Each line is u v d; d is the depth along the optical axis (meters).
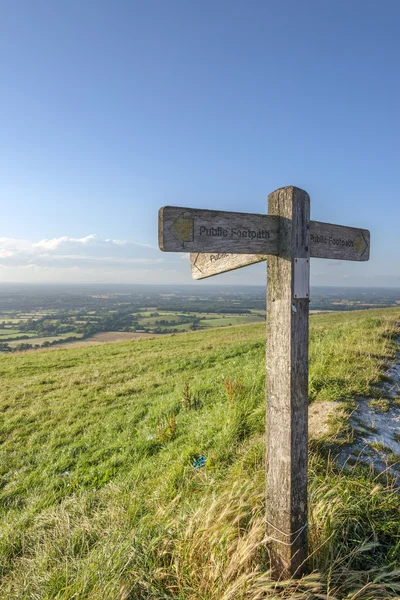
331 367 7.36
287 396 2.51
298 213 2.49
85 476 6.46
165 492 4.55
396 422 5.24
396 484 3.82
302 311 2.54
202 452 5.52
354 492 3.54
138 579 2.87
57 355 24.84
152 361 17.94
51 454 7.97
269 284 2.64
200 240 2.32
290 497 2.55
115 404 11.20
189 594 2.73
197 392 9.55
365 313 26.70
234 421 5.84
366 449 4.52
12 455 8.29
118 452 7.32
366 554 2.97
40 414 11.20
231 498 3.55
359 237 3.44
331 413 5.49
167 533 3.38
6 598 3.17
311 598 2.48
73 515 4.53
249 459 4.57
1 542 4.31
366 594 2.51
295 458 2.56
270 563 2.72
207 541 3.08
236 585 2.51
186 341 26.28
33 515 5.15
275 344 2.58
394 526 3.10
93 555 3.25
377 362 7.50
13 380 17.06
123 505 4.43
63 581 3.09
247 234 2.46
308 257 2.58
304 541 2.68
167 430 7.19
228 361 14.26
